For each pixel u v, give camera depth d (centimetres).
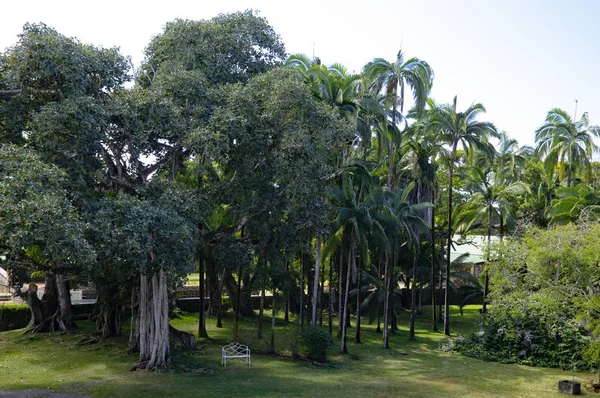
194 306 3850
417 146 3641
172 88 1961
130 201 1669
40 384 1819
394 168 3950
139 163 2095
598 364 2175
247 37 2258
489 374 2383
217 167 2427
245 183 2077
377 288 3644
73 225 1360
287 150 1947
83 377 1939
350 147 2986
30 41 1677
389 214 2992
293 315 3997
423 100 3669
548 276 2022
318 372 2239
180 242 1705
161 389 1784
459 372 2412
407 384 2092
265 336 2970
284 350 2633
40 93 1819
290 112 1964
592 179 4712
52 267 1997
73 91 1719
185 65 2131
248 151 2000
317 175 2006
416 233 3662
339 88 2856
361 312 3769
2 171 1428
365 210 2823
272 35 2353
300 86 1919
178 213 1819
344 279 3631
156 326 2117
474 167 3703
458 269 4669
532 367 2580
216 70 2177
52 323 2811
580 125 4022
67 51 1703
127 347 2462
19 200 1316
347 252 3145
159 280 2130
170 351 2398
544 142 4109
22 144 1794
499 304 2473
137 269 1695
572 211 3084
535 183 4788
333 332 3444
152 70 2208
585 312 1969
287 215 2323
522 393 2027
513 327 2755
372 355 2781
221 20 2298
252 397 1720
